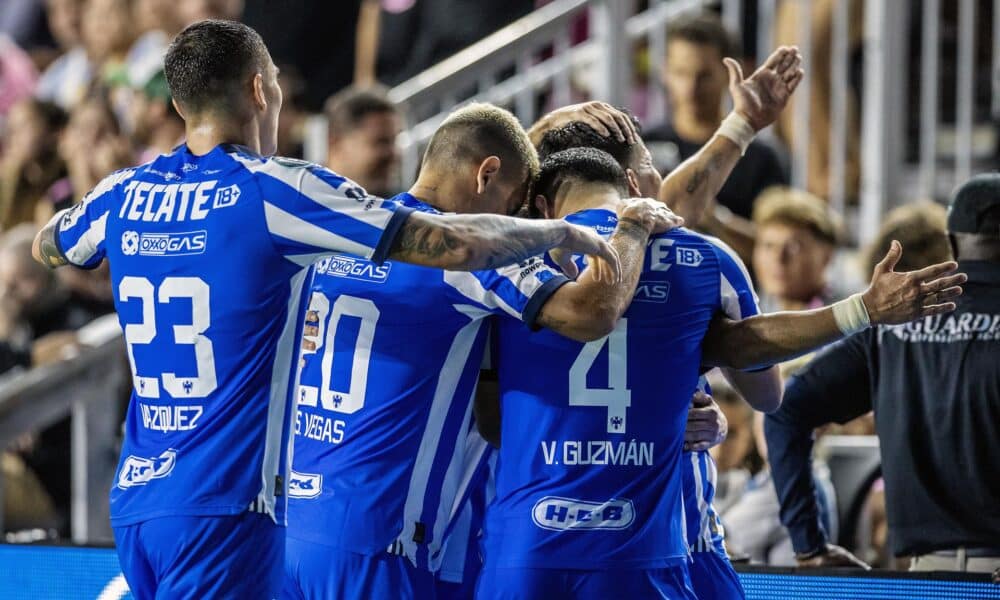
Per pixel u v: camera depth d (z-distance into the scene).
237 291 11.17
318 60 31.47
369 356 11.72
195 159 11.57
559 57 25.34
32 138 29.84
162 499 11.32
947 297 11.21
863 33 25.14
